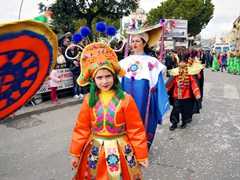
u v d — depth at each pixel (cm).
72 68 729
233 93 916
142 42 329
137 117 206
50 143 431
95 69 192
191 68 466
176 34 3428
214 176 320
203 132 487
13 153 391
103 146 201
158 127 520
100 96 204
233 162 359
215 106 710
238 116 605
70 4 1825
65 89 779
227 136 466
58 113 621
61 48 726
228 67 1820
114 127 200
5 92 108
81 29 263
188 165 350
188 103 487
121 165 200
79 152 209
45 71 114
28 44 94
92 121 204
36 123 543
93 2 1878
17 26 84
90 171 205
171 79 484
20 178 318
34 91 121
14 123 541
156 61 328
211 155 382
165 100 328
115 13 2016
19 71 103
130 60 331
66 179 316
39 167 346
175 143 430
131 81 320
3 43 85
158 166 346
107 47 205
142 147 203
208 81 1266
